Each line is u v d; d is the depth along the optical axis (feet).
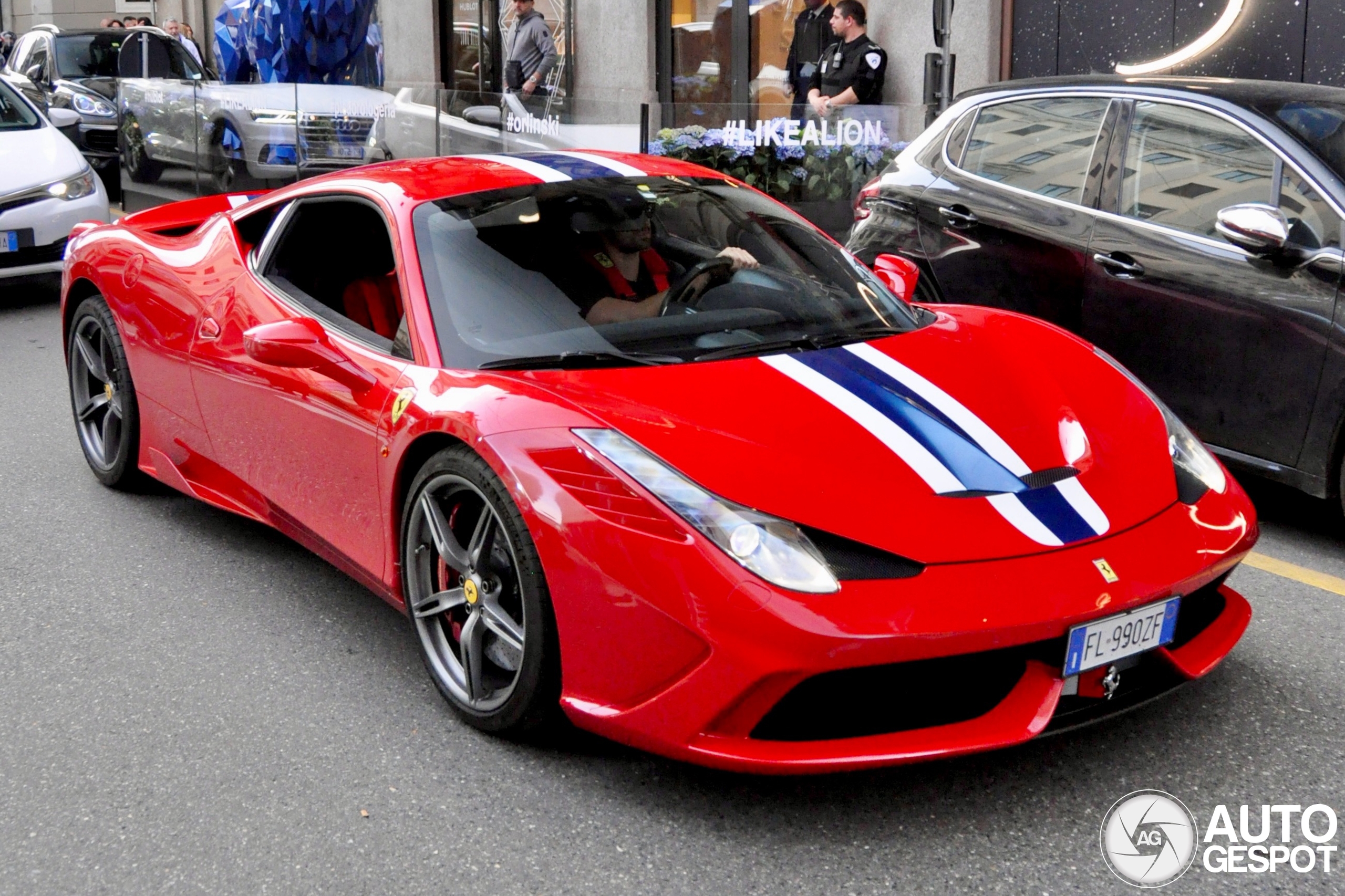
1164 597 8.48
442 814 8.82
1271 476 13.88
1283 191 13.85
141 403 14.75
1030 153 16.75
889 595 7.87
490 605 9.61
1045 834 8.40
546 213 11.55
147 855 8.46
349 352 11.03
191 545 14.15
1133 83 15.85
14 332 25.72
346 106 34.19
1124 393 10.28
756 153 29.22
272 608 12.42
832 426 9.04
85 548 14.10
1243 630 9.61
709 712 8.14
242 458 12.84
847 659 7.76
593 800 8.93
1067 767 9.18
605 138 29.94
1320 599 12.21
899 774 9.15
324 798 9.07
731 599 7.92
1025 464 8.96
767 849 8.32
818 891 7.88
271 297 12.48
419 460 10.22
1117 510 8.81
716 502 8.25
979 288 16.83
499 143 32.24
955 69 33.12
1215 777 9.03
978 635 7.85
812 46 35.58
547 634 8.93
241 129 33.99
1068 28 30.86
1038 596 8.02
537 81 41.70
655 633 8.25
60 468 16.94
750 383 9.59
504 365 9.98
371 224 11.80
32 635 11.92
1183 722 9.78
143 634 11.88
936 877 7.98
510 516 8.99
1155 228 14.93
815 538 8.12
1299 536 14.01
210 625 12.05
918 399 9.53
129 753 9.77
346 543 11.30
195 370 13.25
